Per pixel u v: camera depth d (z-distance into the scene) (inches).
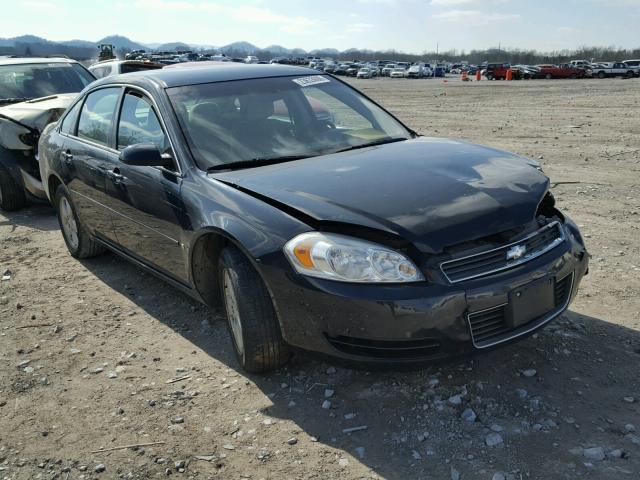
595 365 135.1
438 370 134.5
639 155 399.9
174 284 164.9
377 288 111.4
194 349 155.0
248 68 188.4
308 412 124.6
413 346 112.3
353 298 111.7
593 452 107.3
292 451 113.5
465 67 3223.4
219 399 131.6
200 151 152.9
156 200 157.4
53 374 147.2
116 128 184.4
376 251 112.7
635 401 122.2
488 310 114.8
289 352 134.4
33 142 289.7
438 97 1064.2
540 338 146.6
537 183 133.2
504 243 118.9
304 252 116.8
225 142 156.3
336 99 183.6
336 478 105.7
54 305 188.1
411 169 137.1
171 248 156.5
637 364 135.3
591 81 1631.4
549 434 113.0
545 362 136.5
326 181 132.5
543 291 121.3
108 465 113.3
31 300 192.9
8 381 144.9
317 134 166.9
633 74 1935.3
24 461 115.7
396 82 1950.1
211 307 155.6
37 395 138.3
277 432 119.3
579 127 558.6
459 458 108.3
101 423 126.3
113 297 191.9
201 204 140.0
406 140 170.4
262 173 142.0
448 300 110.7
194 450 115.9
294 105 173.8
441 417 119.4
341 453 112.0
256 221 126.0
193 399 132.5
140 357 152.9
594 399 123.0
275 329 130.0
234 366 144.7
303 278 116.5
